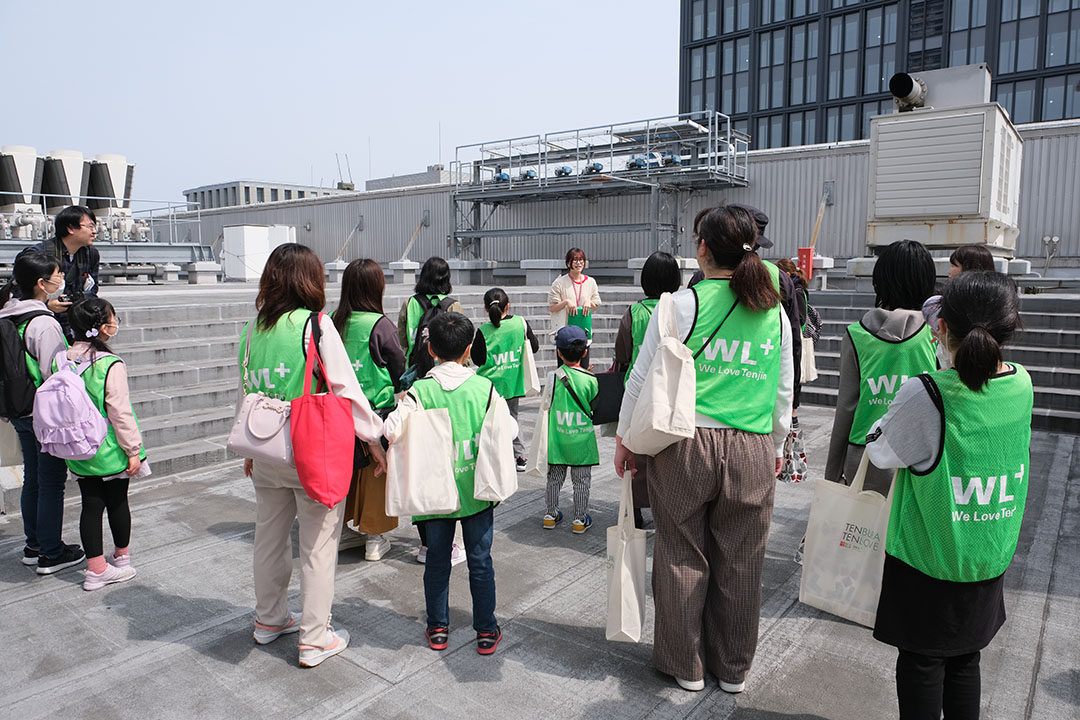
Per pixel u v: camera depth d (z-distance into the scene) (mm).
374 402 4094
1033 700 2768
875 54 33781
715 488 2686
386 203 27422
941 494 2109
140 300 10000
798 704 2771
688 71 39938
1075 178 15828
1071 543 4293
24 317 3715
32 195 18734
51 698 2771
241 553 4168
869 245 9820
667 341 2621
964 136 8961
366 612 3498
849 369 3486
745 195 20203
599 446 6824
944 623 2154
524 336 5582
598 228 21172
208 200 47188
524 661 3064
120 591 3684
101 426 3492
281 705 2740
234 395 7004
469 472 3010
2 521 4680
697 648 2816
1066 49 29484
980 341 2010
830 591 2672
